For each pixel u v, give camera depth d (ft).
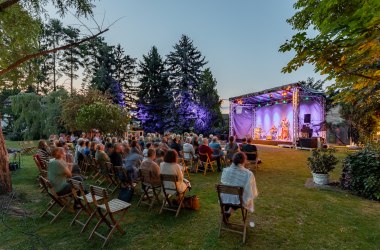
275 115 76.69
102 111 51.75
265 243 12.10
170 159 16.10
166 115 99.55
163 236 12.96
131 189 18.28
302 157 42.16
